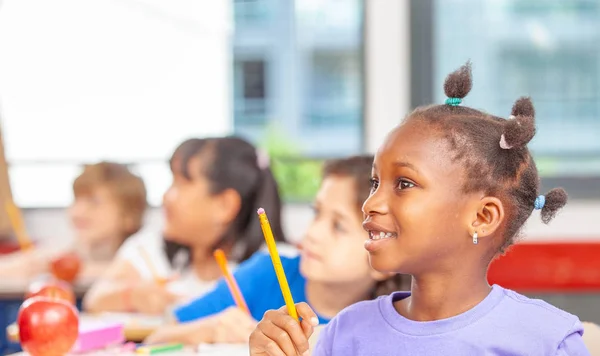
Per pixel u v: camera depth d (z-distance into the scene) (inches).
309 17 139.6
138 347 62.1
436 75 136.3
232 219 85.9
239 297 62.2
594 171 133.6
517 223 37.8
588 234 131.3
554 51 134.6
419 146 36.1
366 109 137.5
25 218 141.1
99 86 141.3
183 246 93.4
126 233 118.1
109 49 140.6
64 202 141.9
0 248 134.3
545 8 134.3
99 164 119.0
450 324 36.9
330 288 62.8
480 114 38.1
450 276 36.9
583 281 122.6
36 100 142.3
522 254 122.6
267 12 140.3
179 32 139.8
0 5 140.7
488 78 135.5
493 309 37.2
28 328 53.4
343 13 138.6
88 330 60.8
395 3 136.0
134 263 97.7
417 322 37.7
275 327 38.9
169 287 88.7
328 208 60.6
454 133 36.4
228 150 86.1
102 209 117.0
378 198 36.4
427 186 35.7
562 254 122.9
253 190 86.4
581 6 133.9
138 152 140.9
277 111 141.3
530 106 40.0
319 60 139.6
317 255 60.4
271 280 66.9
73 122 142.2
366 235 60.1
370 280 61.6
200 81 140.6
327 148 140.5
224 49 140.6
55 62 141.6
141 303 88.5
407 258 36.0
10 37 141.7
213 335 61.3
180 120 140.8
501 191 36.7
